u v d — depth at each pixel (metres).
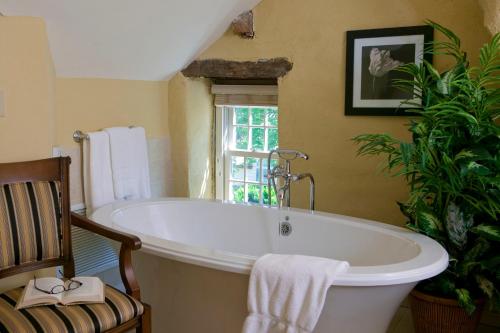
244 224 2.95
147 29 2.86
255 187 3.79
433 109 2.23
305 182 3.23
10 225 1.93
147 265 2.32
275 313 1.83
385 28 2.87
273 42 3.22
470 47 2.71
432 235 2.29
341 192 3.12
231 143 3.88
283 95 3.24
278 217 2.84
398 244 2.34
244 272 1.91
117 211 2.77
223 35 3.38
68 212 2.11
